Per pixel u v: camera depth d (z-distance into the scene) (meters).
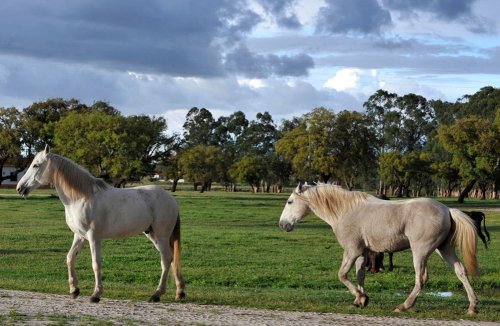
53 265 18.27
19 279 15.51
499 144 74.06
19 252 21.23
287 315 10.43
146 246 22.91
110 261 19.16
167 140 78.69
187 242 24.48
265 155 138.12
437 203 11.18
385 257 21.70
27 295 12.13
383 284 15.70
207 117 161.00
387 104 136.50
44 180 11.86
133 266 18.22
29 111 92.06
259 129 147.00
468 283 11.04
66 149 71.69
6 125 89.25
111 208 11.86
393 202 11.48
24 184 11.84
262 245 24.08
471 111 125.12
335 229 11.74
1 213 40.94
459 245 11.05
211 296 12.59
